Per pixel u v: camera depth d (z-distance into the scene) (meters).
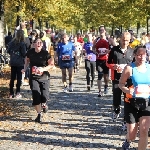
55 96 13.06
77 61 22.47
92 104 11.54
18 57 12.05
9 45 12.09
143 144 5.97
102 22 51.06
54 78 18.75
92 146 7.11
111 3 45.06
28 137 7.71
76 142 7.38
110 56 8.70
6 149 6.89
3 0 21.58
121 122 9.13
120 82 6.13
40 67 9.04
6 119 9.37
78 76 20.02
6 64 21.25
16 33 11.98
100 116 9.81
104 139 7.61
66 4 27.19
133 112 6.09
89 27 60.94
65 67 13.98
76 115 9.89
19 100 12.01
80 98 12.66
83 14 53.84
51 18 36.81
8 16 41.50
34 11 25.59
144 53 5.98
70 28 55.38
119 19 44.94
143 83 6.00
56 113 10.12
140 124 5.99
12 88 12.39
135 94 5.98
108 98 12.70
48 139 7.58
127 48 8.67
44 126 8.66
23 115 9.85
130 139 6.29
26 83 15.46
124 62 8.59
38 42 8.98
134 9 31.72
